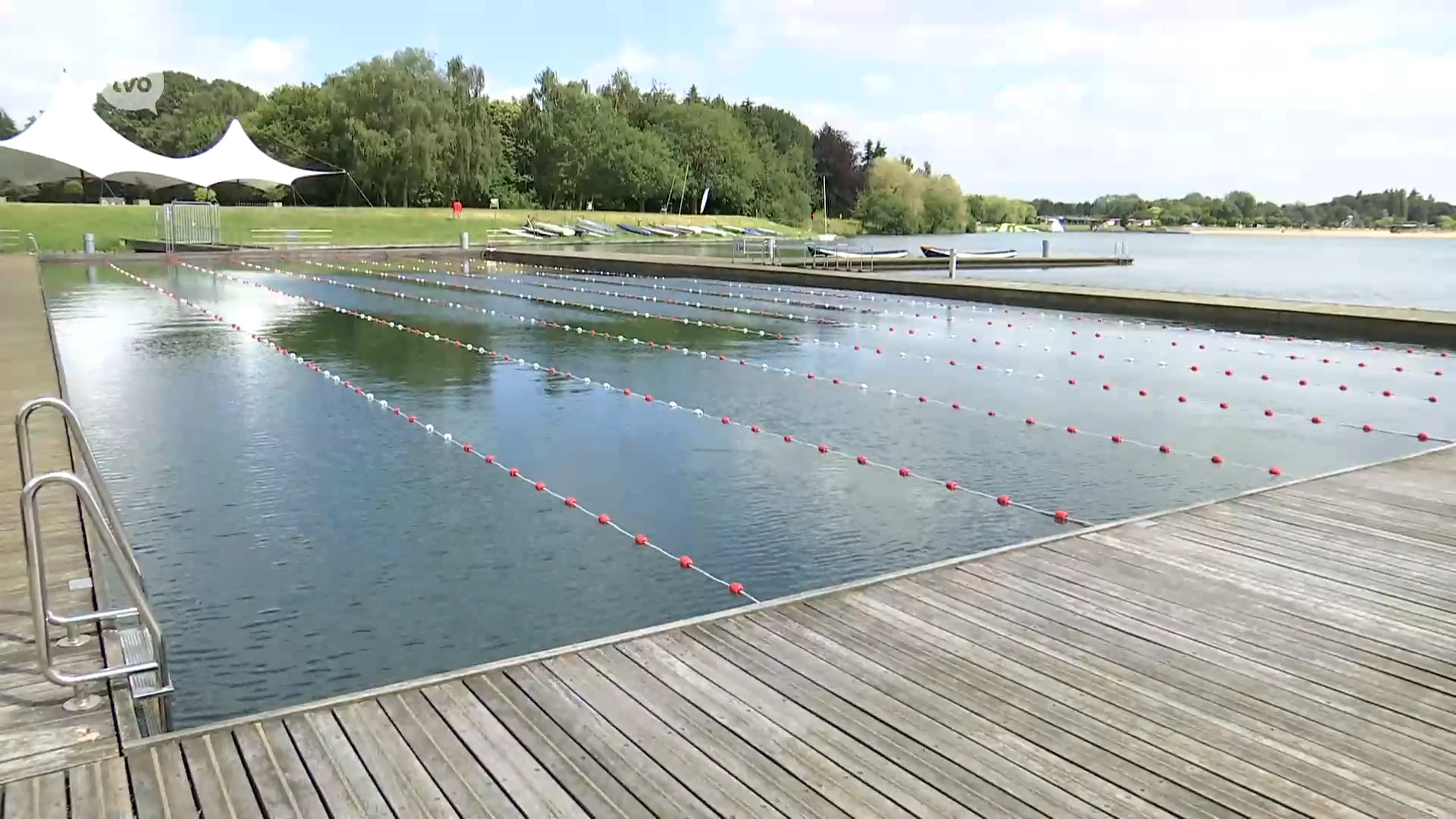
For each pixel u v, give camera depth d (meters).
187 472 6.41
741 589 4.60
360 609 4.41
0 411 7.33
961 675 3.15
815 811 2.40
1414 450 7.25
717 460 6.86
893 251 35.88
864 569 4.89
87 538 4.23
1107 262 33.66
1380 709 2.94
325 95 51.06
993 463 6.84
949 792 2.50
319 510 5.70
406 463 6.68
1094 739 2.76
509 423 7.90
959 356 11.62
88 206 35.50
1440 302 21.69
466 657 3.98
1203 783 2.54
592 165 60.25
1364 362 11.14
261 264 26.59
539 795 2.46
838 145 84.94
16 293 16.23
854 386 9.64
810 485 6.29
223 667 3.89
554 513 5.71
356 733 2.75
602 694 3.01
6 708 2.77
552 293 19.41
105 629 3.28
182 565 4.89
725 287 21.12
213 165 37.53
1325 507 5.03
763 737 2.76
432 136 49.91
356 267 26.27
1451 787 2.53
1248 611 3.68
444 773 2.55
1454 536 4.55
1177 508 5.33
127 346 11.73
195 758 2.59
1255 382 9.95
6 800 2.36
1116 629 3.52
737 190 67.75
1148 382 9.94
